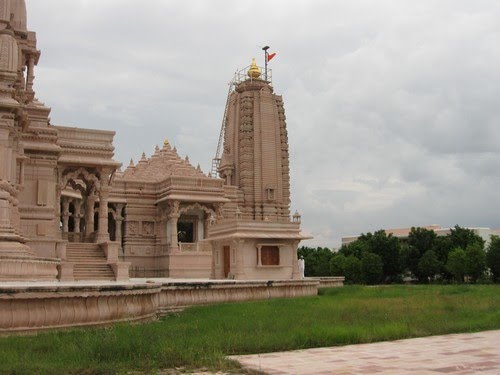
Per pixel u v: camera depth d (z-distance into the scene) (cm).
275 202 8150
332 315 1961
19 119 3303
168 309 2255
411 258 7988
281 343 1272
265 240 4441
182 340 1243
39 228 3791
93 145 4562
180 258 6072
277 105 8525
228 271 4616
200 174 7188
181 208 6356
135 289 1692
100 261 4094
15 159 3303
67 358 1059
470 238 8088
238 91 8556
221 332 1432
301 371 988
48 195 3934
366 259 7719
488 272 7762
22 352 1117
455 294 3378
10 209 3052
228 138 8556
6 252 2747
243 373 984
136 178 7119
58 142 4456
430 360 1109
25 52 3909
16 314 1363
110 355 1083
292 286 3275
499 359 1123
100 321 1552
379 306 2370
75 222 6544
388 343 1366
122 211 6638
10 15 3541
